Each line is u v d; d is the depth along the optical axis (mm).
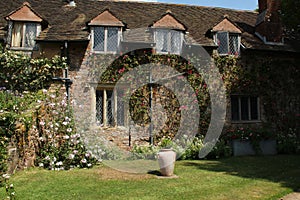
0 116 6637
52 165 7531
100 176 6828
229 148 10656
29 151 7488
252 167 8156
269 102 12492
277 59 12828
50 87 10414
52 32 10844
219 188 5809
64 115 8578
